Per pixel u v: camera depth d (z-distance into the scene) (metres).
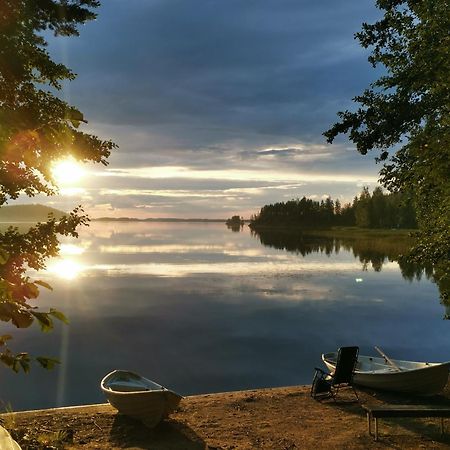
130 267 40.81
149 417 7.32
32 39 8.43
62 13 10.86
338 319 20.58
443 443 6.57
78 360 14.08
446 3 7.21
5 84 7.20
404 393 9.10
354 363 8.77
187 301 24.41
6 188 6.34
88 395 11.26
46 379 12.38
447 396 8.95
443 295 9.66
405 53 8.77
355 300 25.58
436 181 7.37
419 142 7.28
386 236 107.50
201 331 17.92
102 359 14.20
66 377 12.55
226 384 12.19
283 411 8.23
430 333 18.23
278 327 18.86
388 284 32.28
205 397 9.27
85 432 7.16
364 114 9.11
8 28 6.56
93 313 20.88
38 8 10.40
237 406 8.57
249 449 6.46
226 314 21.27
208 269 40.09
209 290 28.36
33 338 16.61
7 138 2.09
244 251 64.69
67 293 25.98
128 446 6.61
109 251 62.78
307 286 30.84
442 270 9.06
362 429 7.21
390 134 9.05
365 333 18.17
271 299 25.45
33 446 5.91
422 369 8.66
